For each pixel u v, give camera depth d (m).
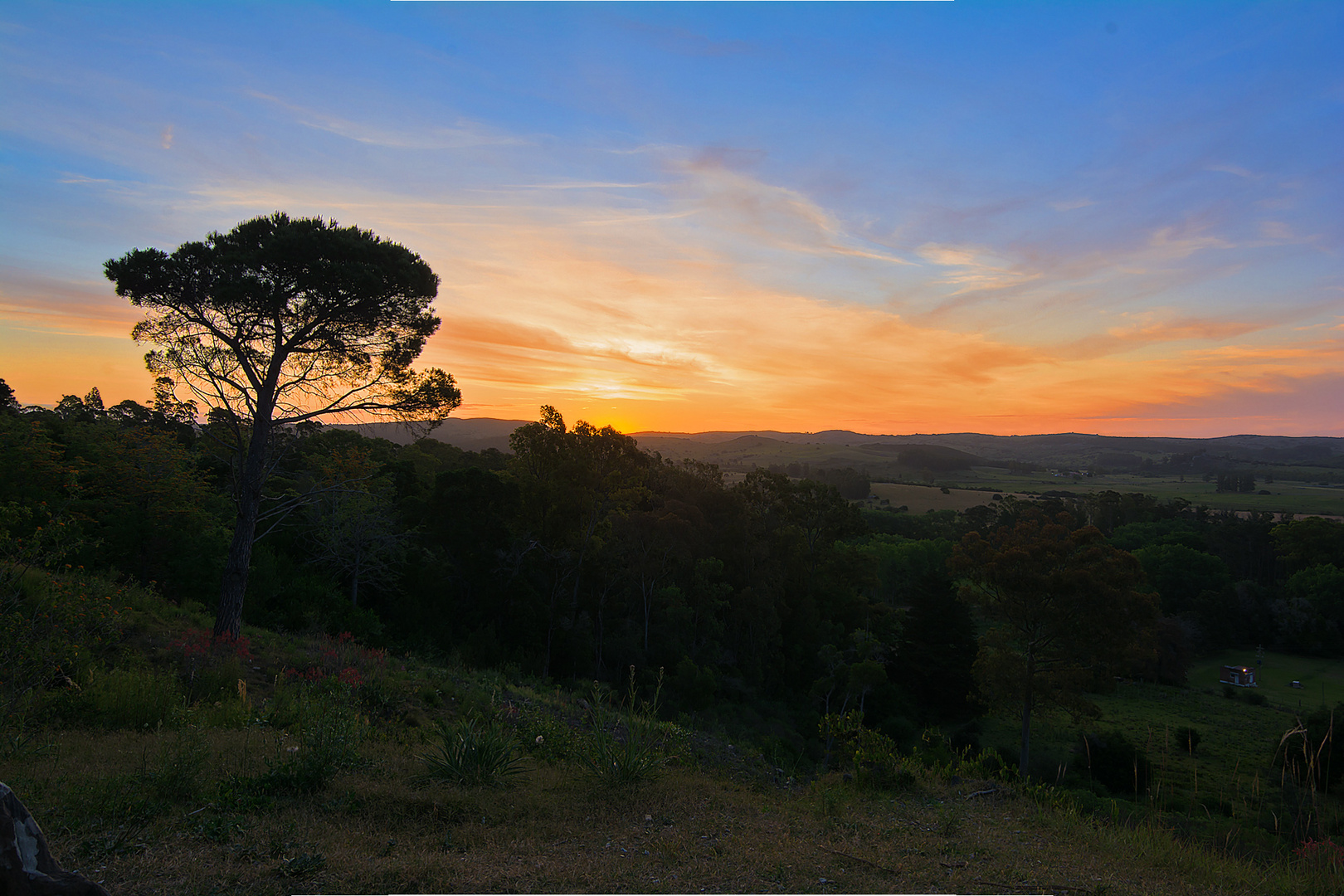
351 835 5.33
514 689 18.56
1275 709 48.91
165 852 4.67
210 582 22.20
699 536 41.12
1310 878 6.18
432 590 29.88
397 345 19.25
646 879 4.93
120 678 10.20
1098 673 32.22
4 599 8.63
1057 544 32.50
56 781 6.00
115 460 21.45
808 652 44.94
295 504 19.41
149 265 16.67
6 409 26.66
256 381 17.75
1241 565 94.06
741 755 14.45
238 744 8.34
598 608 36.78
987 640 35.34
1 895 2.94
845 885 5.11
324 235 17.22
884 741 10.72
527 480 36.03
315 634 20.81
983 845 6.57
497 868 4.90
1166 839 7.33
